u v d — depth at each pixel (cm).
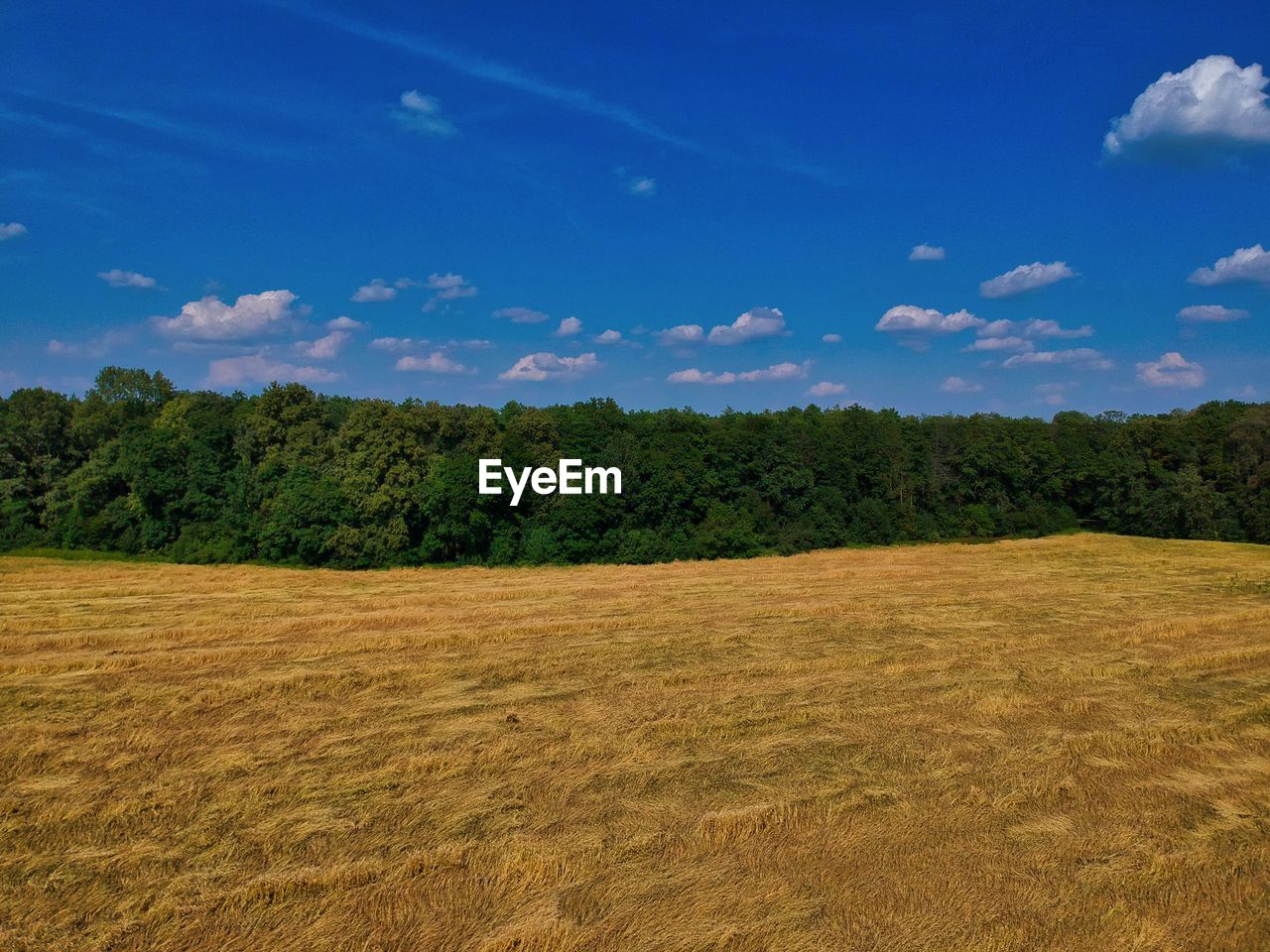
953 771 1174
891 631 2217
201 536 4400
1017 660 1861
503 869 892
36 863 906
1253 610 2547
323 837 970
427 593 3020
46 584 3262
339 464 4519
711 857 927
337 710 1484
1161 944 762
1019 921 796
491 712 1466
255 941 762
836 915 806
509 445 4875
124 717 1439
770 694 1578
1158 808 1061
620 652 1958
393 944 759
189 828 998
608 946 755
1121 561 4234
